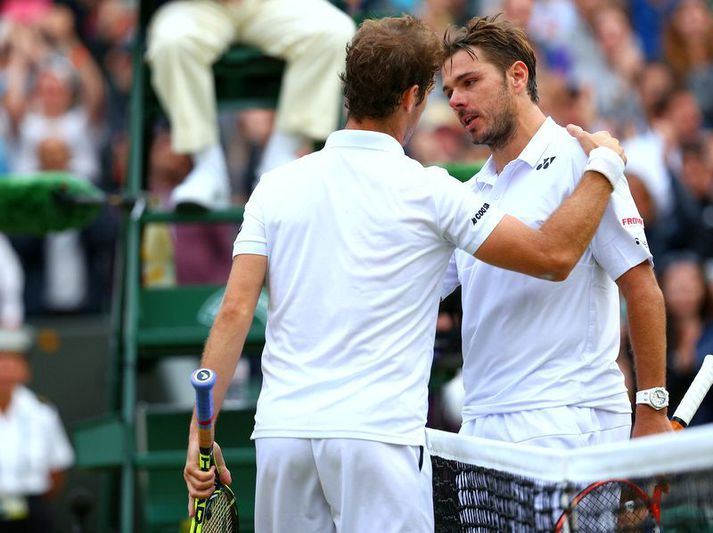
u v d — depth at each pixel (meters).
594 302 12.63
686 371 26.62
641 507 10.91
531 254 11.54
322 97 19.55
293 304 11.63
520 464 11.30
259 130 30.25
